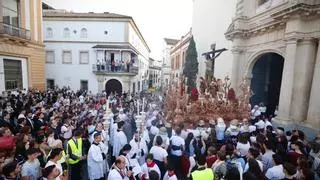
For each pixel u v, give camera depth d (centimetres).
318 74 986
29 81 1912
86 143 722
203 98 1398
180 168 660
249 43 1488
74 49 2820
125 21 2811
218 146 704
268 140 572
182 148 674
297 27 1030
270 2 1253
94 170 619
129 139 908
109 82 2927
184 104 1349
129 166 527
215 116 1221
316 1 972
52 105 1238
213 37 2095
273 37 1239
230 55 1705
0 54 1612
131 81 2966
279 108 1150
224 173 478
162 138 664
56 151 472
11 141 530
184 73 2428
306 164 460
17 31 1741
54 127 782
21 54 1802
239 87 1440
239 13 1496
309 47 1035
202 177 448
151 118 962
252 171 448
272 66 1552
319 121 976
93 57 2838
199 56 2469
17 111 959
